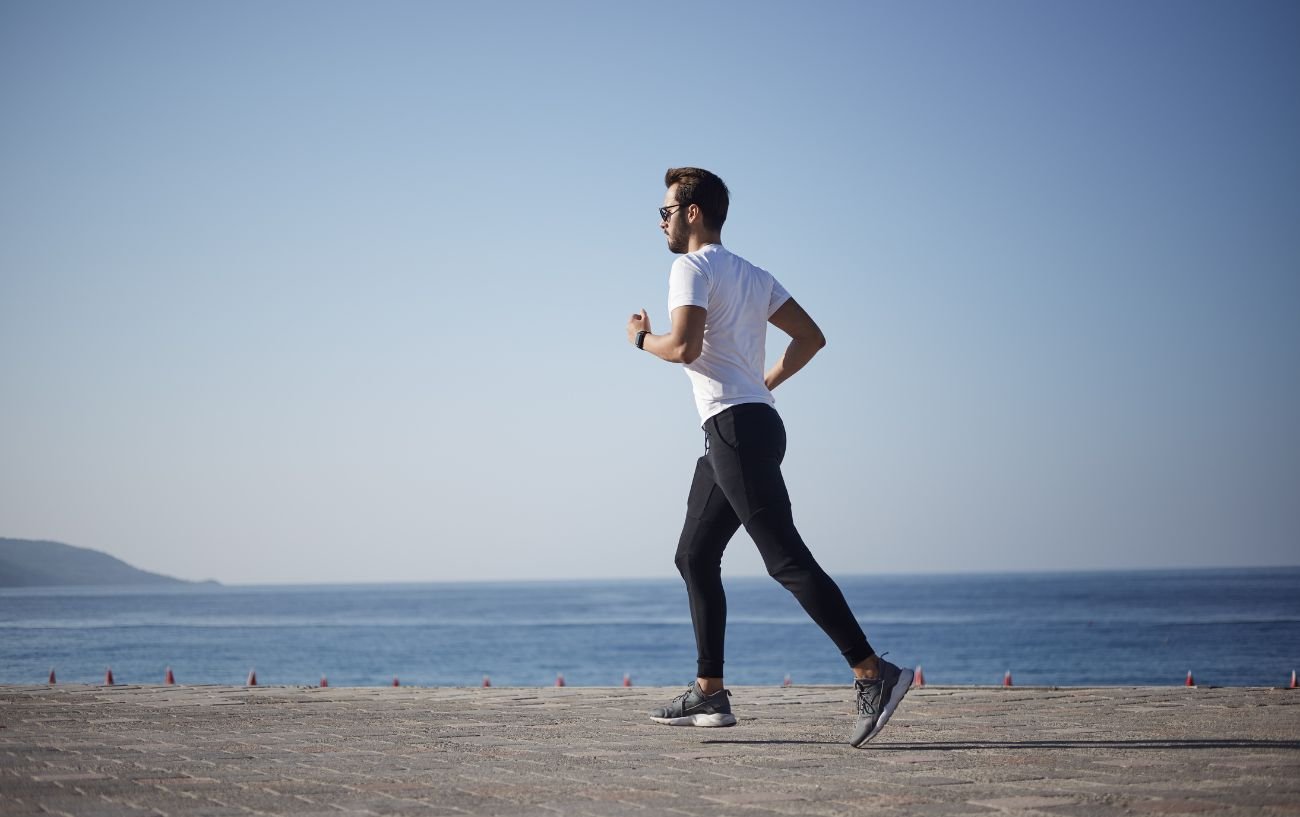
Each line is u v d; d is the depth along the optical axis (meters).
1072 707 5.69
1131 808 2.78
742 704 6.16
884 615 104.31
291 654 51.34
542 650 57.38
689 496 4.56
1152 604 117.06
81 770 3.58
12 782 3.33
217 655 48.44
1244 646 51.38
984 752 3.93
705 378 4.20
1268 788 3.07
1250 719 5.03
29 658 44.09
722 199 4.43
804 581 4.04
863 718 4.06
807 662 48.44
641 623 96.31
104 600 197.62
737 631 80.50
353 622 98.69
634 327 4.34
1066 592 176.75
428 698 6.48
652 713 4.82
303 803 2.96
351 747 4.19
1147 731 4.55
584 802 2.97
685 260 4.19
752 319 4.24
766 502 4.10
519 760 3.82
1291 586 196.00
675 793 3.11
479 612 131.88
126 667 39.62
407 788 3.21
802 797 3.03
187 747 4.19
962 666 44.53
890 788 3.16
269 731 4.74
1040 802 2.88
